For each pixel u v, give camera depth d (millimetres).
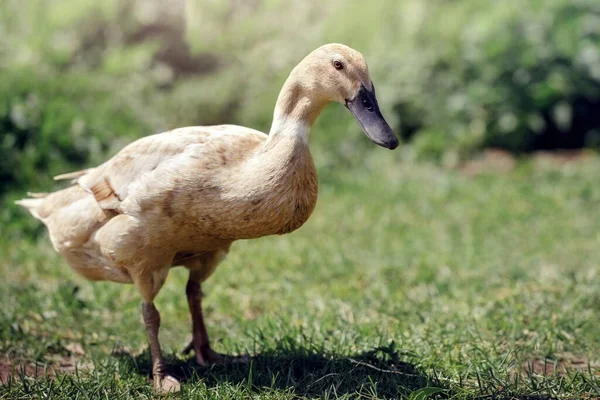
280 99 5938
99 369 6492
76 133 12125
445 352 6668
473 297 8227
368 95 5820
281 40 18000
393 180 13406
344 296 8414
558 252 9914
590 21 16078
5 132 11648
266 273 9219
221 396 5840
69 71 15992
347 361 6418
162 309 8234
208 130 6098
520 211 11758
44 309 8047
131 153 6152
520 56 15547
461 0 17656
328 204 12273
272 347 6871
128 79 15961
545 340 6996
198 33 18422
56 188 11219
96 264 6574
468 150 14836
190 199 5840
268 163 5766
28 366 6809
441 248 10188
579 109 15570
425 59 15789
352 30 17688
